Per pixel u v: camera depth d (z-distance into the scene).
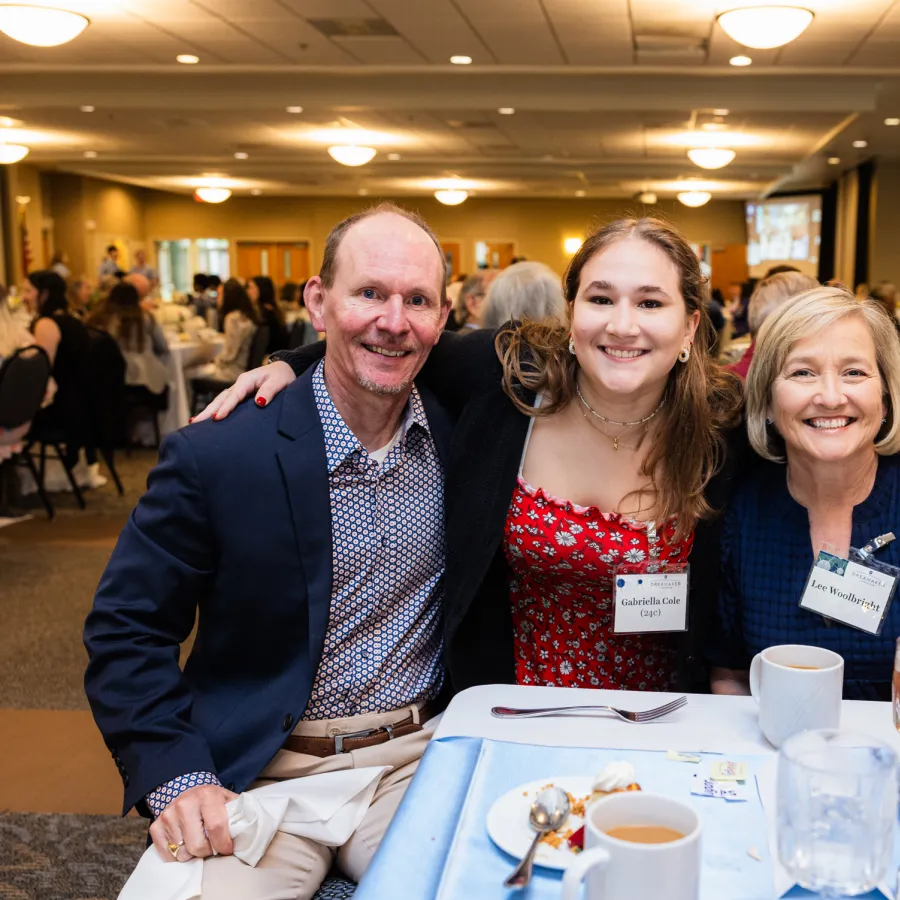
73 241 16.67
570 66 8.09
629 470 1.60
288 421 1.50
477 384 1.66
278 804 1.35
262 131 11.01
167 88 9.07
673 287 1.47
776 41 6.21
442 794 1.08
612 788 1.04
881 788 0.79
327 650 1.49
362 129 10.78
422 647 1.58
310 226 19.23
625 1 6.07
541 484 1.61
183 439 1.46
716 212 18.73
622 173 14.49
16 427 5.12
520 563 1.64
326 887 1.38
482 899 0.89
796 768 0.81
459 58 7.81
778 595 1.52
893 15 6.32
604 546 1.56
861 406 1.42
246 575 1.46
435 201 19.17
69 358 5.70
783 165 13.72
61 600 4.16
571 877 0.73
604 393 1.52
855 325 1.44
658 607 1.52
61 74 8.89
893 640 1.45
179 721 1.40
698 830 0.77
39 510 5.92
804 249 18.22
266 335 8.77
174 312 9.63
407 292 1.46
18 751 2.81
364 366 1.46
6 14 6.21
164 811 1.30
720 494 1.58
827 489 1.48
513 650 1.73
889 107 9.53
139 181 17.28
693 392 1.55
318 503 1.47
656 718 1.28
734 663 1.62
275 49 7.53
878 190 14.23
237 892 1.24
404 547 1.55
